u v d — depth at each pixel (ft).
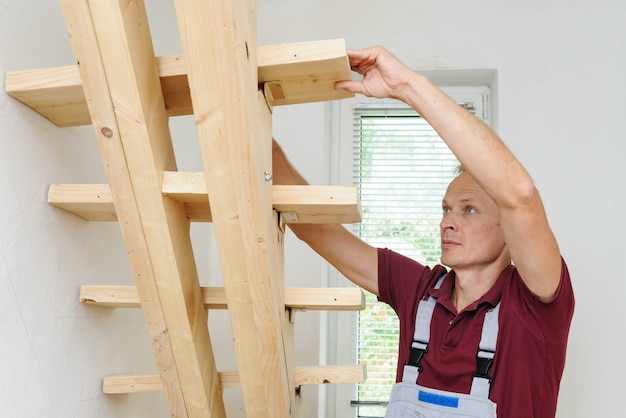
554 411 5.15
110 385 4.97
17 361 4.01
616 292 7.62
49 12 4.54
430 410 5.17
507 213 4.53
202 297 4.62
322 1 8.54
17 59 4.15
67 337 4.56
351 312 8.73
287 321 4.76
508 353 5.10
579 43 8.23
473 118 4.35
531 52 8.26
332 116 9.11
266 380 4.55
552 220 7.82
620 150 7.91
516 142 8.04
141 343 5.86
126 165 3.87
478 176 4.43
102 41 3.55
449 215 5.71
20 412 4.02
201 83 3.58
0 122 3.94
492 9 8.41
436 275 5.97
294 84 4.12
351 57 4.35
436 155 9.00
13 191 4.03
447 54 8.34
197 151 7.76
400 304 6.00
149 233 4.08
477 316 5.30
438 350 5.40
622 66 8.11
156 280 4.23
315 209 4.28
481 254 5.49
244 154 3.68
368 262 6.20
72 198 4.33
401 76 4.30
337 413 8.51
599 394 7.47
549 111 8.09
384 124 9.11
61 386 4.46
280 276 4.47
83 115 4.39
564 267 4.97
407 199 8.90
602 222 7.77
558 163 7.95
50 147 4.45
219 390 4.96
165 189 3.94
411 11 8.47
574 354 7.55
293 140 8.27
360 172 9.00
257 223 3.89
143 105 3.73
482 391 5.03
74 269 4.68
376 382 8.58
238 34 3.39
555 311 4.98
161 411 6.28
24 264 4.11
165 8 6.82
